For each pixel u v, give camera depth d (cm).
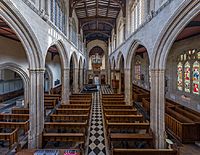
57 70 3136
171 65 1706
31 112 1022
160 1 964
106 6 2544
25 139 1103
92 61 4712
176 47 1580
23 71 1805
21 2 794
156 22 991
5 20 801
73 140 991
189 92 1405
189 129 1041
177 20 788
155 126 1009
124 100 1948
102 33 3809
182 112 1345
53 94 2358
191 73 1375
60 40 1577
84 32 3778
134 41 1597
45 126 1108
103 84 4609
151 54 1078
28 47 969
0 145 1030
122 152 734
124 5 2103
